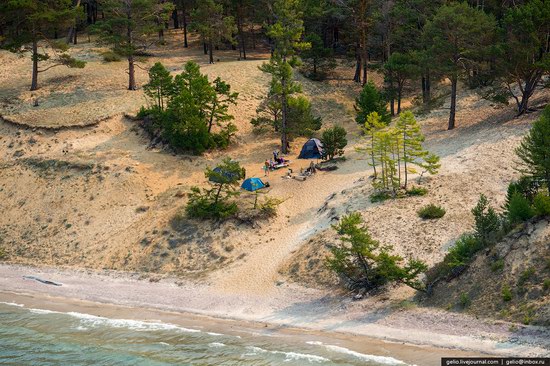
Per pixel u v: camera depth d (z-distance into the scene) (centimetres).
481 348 3403
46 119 7119
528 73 5884
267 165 6112
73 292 4841
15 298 4775
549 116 4341
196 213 5416
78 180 6172
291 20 6444
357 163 6072
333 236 4762
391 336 3706
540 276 3659
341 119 7438
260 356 3606
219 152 6619
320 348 3653
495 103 6656
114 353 3759
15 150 6738
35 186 6222
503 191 4838
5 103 7531
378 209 4947
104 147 6638
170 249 5219
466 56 6269
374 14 7456
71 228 5700
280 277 4638
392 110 7181
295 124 6525
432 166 5109
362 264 4259
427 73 6756
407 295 4103
